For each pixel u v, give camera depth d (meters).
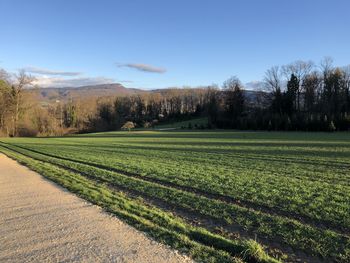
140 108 133.88
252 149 28.97
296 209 8.61
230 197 10.18
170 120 129.50
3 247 6.12
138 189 11.54
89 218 7.83
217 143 38.25
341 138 45.19
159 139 51.44
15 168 18.50
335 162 19.16
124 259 5.41
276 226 7.15
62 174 15.23
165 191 10.96
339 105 87.81
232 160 20.89
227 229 7.17
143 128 106.00
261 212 8.37
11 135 78.44
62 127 96.19
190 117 130.25
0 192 11.48
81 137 68.81
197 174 14.79
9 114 77.25
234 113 103.69
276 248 6.06
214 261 5.28
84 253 5.71
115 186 12.41
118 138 59.25
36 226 7.33
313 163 18.86
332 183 12.41
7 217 8.17
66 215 8.16
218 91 124.94
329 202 9.25
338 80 91.56
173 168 17.00
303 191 10.80
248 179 13.27
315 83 95.38
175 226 7.12
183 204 9.22
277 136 52.66
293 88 96.19
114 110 117.31
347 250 5.83
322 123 69.56
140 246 5.97
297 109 96.00
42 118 89.06
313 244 6.13
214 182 12.66
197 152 27.20
